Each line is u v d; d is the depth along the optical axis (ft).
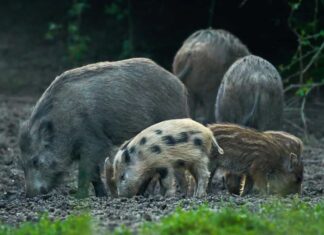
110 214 72.38
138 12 185.37
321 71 159.74
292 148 92.89
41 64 178.50
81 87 91.25
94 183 92.17
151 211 73.82
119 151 88.07
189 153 86.33
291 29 156.87
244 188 93.30
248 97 108.37
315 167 112.47
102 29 187.93
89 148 90.99
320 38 160.66
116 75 92.89
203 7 180.34
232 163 91.20
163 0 183.73
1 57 181.98
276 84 109.29
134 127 92.94
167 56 175.52
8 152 116.06
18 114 142.31
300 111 144.05
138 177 86.38
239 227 61.52
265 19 173.68
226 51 123.54
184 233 60.54
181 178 90.33
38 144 90.68
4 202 85.30
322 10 162.40
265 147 91.35
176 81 96.07
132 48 172.65
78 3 186.91
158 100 94.12
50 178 91.20
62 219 70.18
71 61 177.17
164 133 86.38
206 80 123.54
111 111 91.61
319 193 93.86
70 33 184.03
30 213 75.41
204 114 124.98
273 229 61.57
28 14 197.98
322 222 64.23
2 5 201.67
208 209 68.13
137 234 61.41
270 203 73.92
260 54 172.45
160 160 86.12
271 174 92.17
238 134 90.94
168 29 181.37
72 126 90.53
